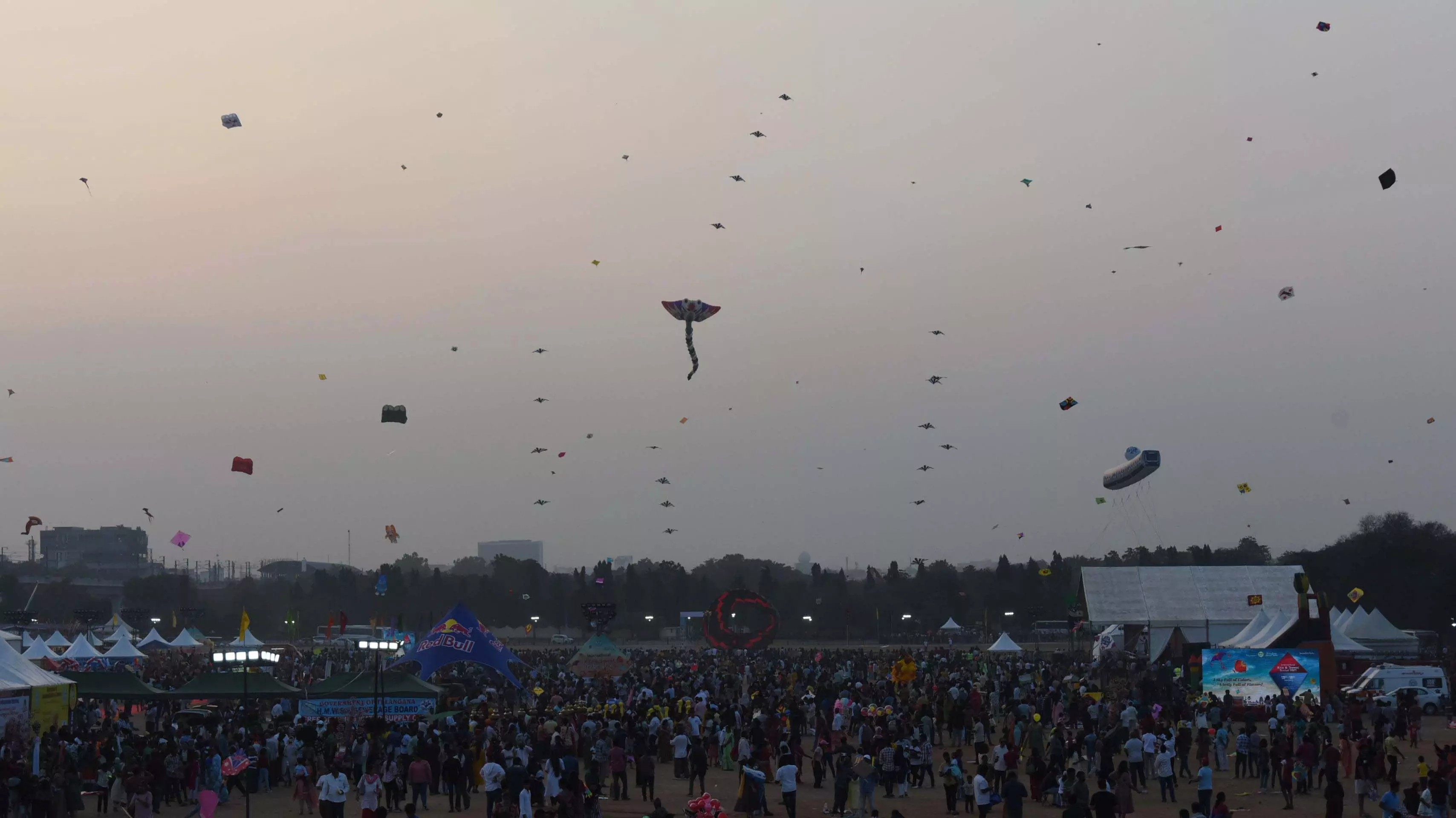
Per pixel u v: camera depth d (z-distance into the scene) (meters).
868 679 67.00
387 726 38.44
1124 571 76.31
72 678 43.16
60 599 163.62
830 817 31.34
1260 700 51.25
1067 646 128.38
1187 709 47.50
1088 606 74.75
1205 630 72.88
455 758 33.19
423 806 32.62
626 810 32.47
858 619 158.75
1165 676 60.94
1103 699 48.91
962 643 146.50
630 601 167.88
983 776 30.02
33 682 36.69
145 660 72.56
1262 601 72.75
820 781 38.09
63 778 29.31
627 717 38.06
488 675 66.56
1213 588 75.81
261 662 67.81
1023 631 148.62
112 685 43.31
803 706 49.53
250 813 31.38
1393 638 68.38
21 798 28.17
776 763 40.28
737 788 36.75
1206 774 29.89
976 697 46.84
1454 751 29.20
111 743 34.19
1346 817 30.81
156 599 168.75
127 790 28.59
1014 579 153.12
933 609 158.12
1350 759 37.31
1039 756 34.53
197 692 43.41
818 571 169.25
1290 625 53.59
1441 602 106.19
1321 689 50.81
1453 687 59.75
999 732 49.50
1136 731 36.72
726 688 58.09
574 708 44.59
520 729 36.56
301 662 82.31
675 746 39.22
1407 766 39.56
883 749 34.94
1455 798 28.25
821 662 79.38
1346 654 60.44
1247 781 37.69
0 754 33.25
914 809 32.88
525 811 26.70
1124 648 73.38
